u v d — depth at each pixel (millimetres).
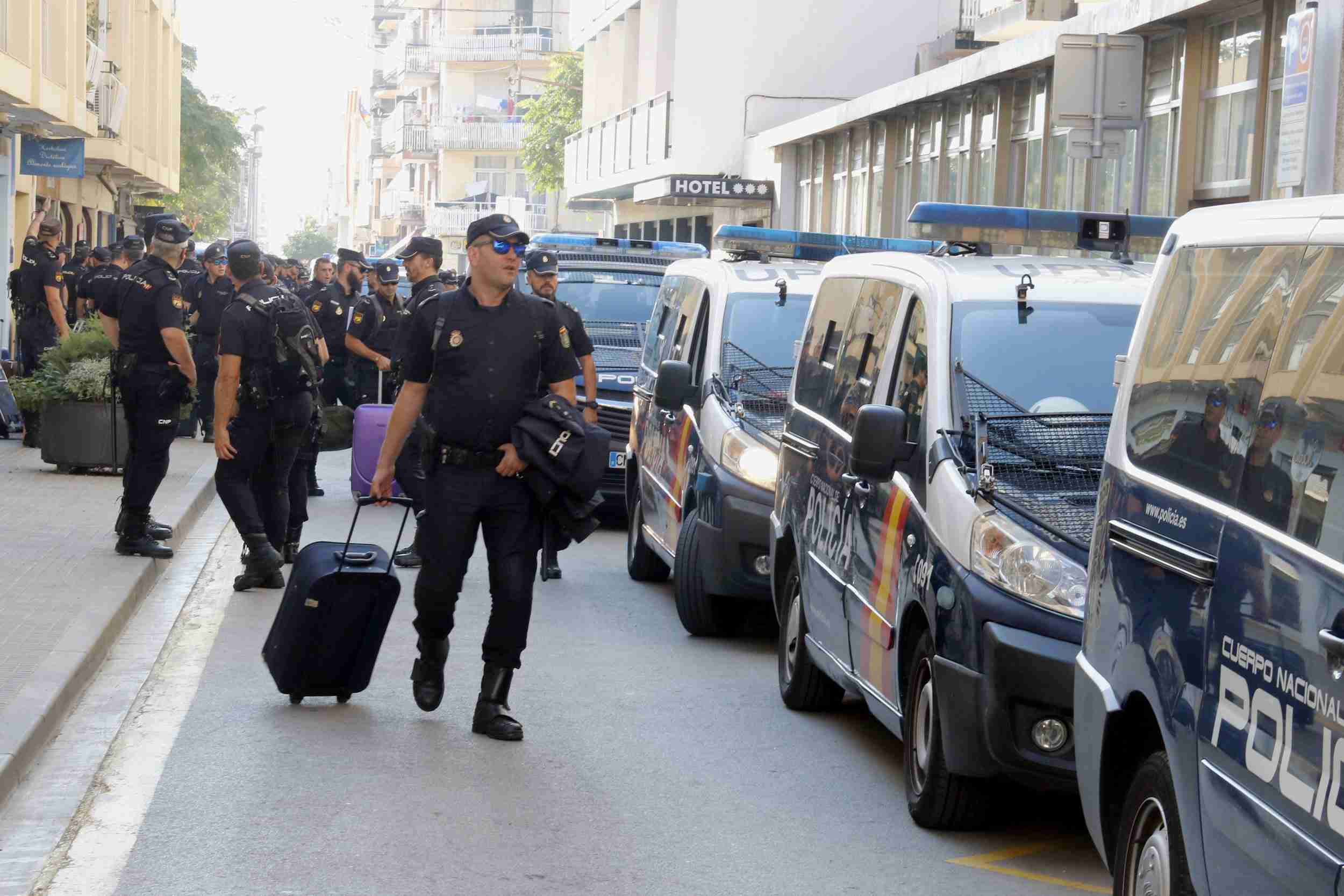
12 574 10562
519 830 6168
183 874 5582
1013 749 5668
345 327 18234
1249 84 17797
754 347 10688
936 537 6215
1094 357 6836
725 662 9398
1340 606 3484
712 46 38469
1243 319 4332
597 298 16516
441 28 97250
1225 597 4027
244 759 7027
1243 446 4145
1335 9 10625
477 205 82938
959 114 27312
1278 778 3668
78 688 8062
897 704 6613
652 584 12117
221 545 13094
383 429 14633
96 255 19672
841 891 5609
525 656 9352
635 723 7891
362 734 7488
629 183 42875
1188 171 19125
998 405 6594
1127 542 4695
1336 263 3908
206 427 20141
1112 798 4777
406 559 12133
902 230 30328
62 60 27703
